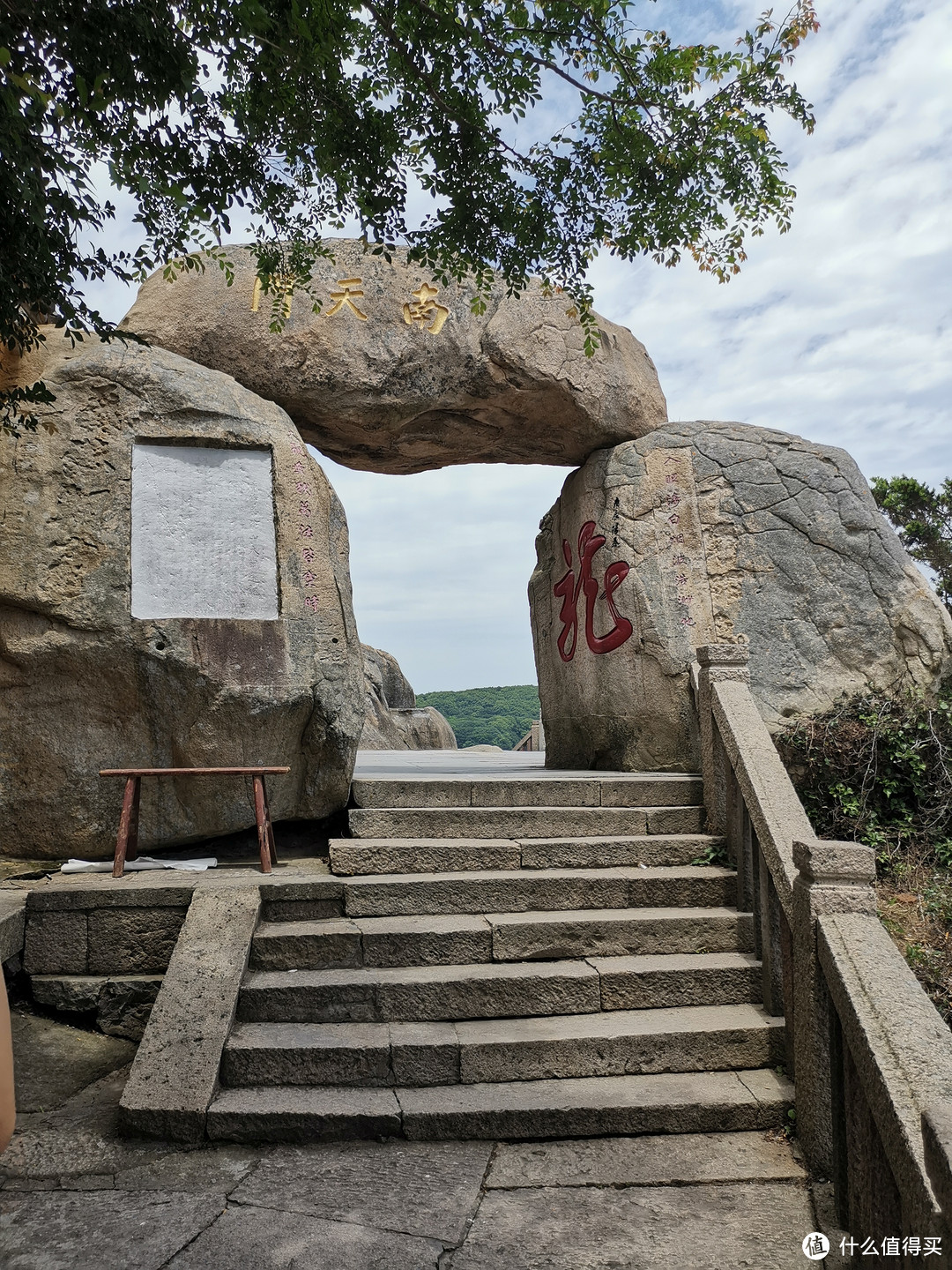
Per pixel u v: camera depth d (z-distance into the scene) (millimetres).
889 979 3215
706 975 4461
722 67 4520
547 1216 3170
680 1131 3770
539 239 4727
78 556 5535
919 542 11133
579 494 7719
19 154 3256
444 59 4133
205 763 5578
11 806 5473
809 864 3645
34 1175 3330
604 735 7289
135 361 5859
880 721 6496
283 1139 3605
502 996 4297
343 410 6730
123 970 4645
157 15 3383
